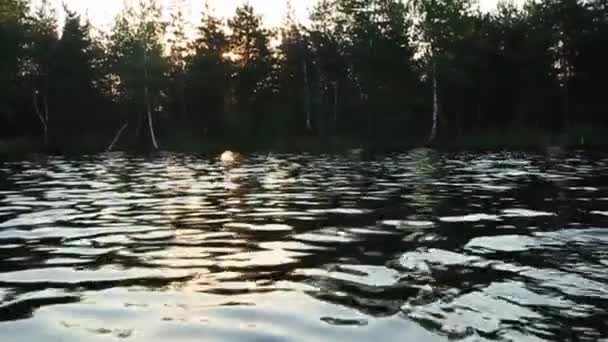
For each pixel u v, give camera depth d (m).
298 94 57.47
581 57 51.03
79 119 57.16
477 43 52.16
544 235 7.21
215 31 58.94
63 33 56.28
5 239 7.46
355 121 55.72
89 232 7.96
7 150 42.44
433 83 50.31
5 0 48.19
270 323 4.03
